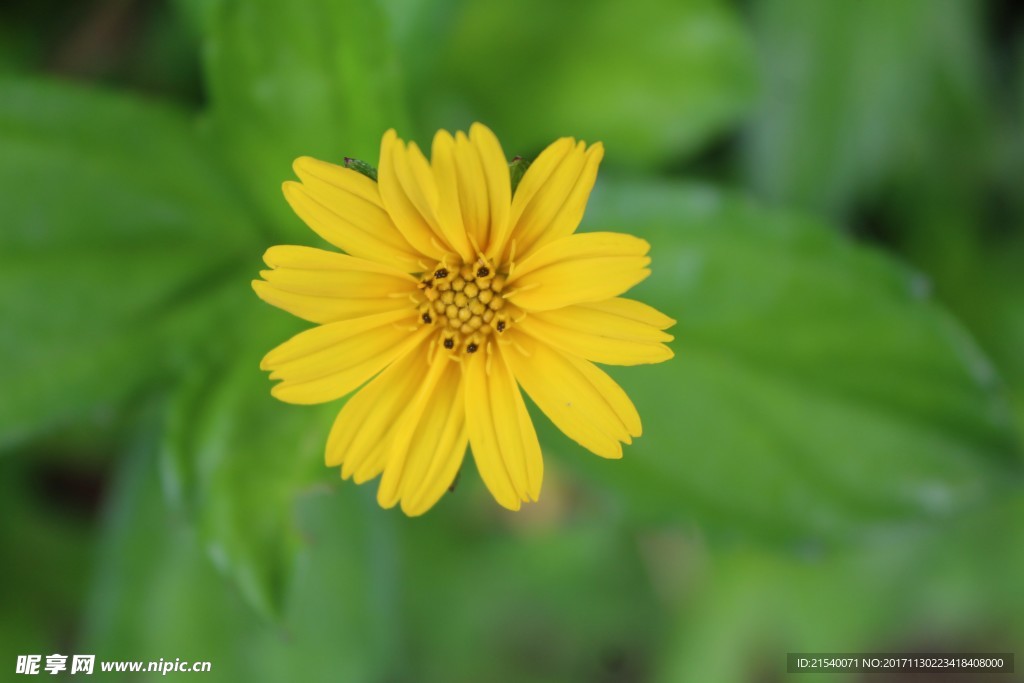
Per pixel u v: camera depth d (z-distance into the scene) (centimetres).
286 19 24
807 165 27
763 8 27
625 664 30
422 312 23
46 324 25
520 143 27
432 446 23
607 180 25
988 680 30
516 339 23
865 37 27
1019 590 28
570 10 27
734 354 25
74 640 29
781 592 29
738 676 29
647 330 23
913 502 25
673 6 27
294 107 24
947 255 29
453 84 27
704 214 25
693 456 26
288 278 22
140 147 25
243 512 25
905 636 30
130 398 25
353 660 26
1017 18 29
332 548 26
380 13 24
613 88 27
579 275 22
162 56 28
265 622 25
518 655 29
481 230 23
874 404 25
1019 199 29
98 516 29
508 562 29
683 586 29
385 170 22
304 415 25
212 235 25
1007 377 28
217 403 25
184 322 25
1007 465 25
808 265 25
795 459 26
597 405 23
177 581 26
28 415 25
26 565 28
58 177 25
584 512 29
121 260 25
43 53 28
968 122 28
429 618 29
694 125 27
